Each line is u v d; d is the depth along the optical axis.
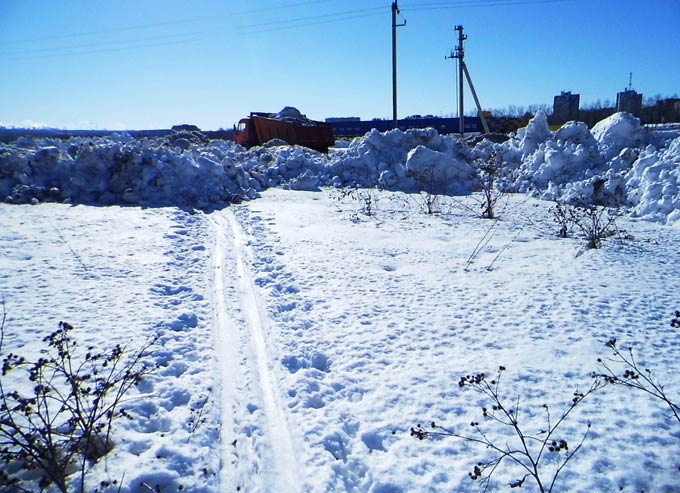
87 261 6.92
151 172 12.03
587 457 3.04
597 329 4.75
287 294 6.00
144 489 2.89
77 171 12.16
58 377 3.94
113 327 4.83
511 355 4.32
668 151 11.28
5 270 6.39
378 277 6.52
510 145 15.73
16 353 4.24
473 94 31.91
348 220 10.32
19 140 14.66
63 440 3.09
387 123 44.03
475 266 7.00
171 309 5.41
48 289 5.79
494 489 2.83
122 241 8.06
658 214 9.89
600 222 9.76
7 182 11.47
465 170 14.37
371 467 3.06
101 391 3.21
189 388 3.90
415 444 3.24
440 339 4.67
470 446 3.20
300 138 23.47
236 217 10.65
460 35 31.05
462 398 3.71
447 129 42.12
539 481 2.65
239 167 14.17
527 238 8.65
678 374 3.90
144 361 4.22
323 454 3.17
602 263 6.86
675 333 4.62
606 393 3.70
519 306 5.41
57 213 10.04
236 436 3.43
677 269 6.53
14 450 3.11
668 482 2.82
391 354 4.41
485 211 10.73
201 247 8.12
